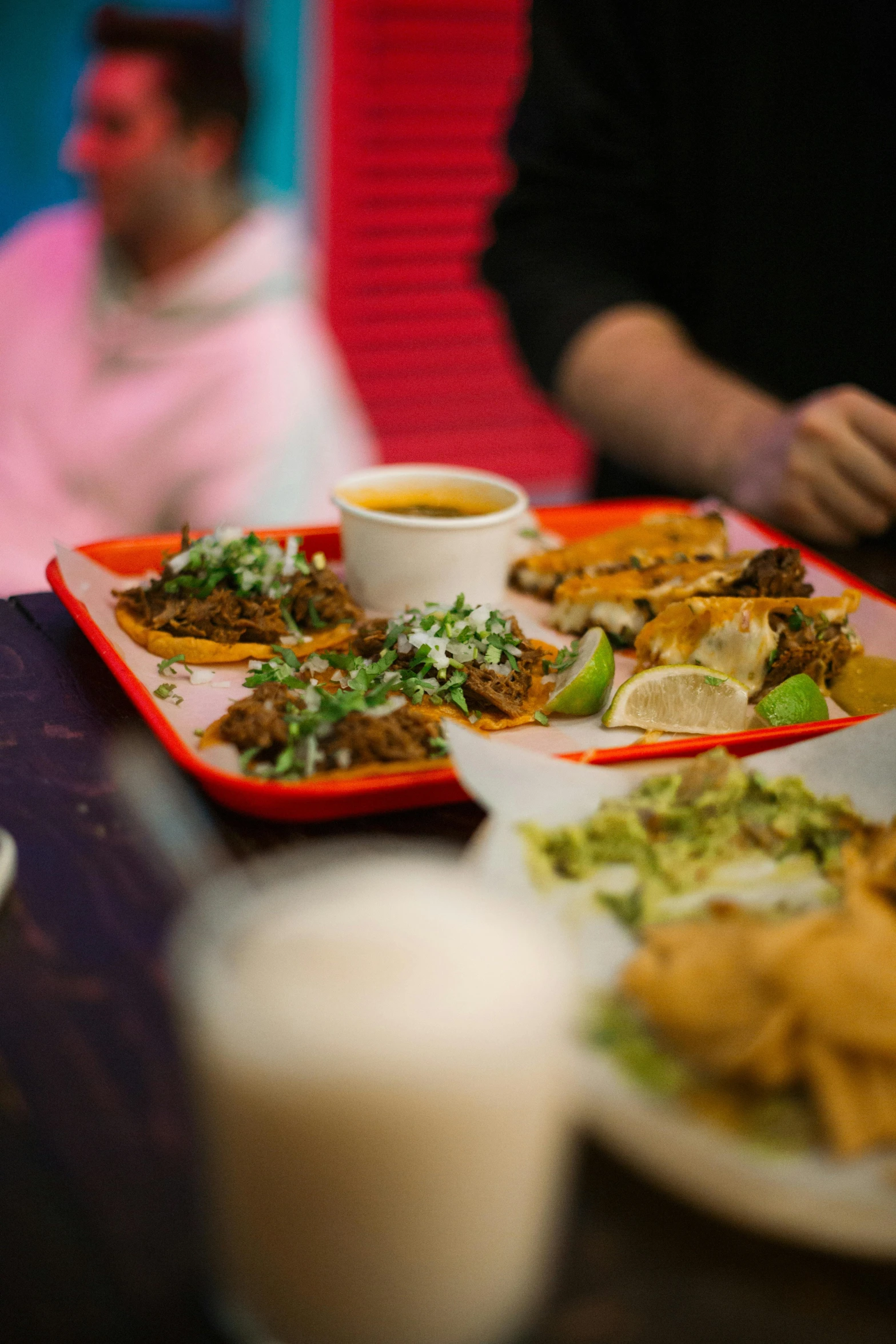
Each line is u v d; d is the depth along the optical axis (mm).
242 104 1656
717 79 1300
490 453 2539
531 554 1081
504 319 1406
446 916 548
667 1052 650
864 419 1111
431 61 2176
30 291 1653
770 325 1340
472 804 813
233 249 1646
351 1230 519
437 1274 531
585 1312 579
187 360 1630
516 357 1412
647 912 705
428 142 2238
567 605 991
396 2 2109
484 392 2482
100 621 945
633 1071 643
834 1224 573
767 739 848
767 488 1153
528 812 752
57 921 726
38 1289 578
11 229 1981
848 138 1273
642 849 740
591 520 1128
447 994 504
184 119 1594
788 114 1285
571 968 551
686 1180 594
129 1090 658
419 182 2264
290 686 864
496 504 1032
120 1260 594
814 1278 599
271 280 1664
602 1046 650
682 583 989
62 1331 562
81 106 1665
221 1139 528
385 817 802
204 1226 606
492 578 1004
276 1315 543
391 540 977
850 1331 575
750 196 1312
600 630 929
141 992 695
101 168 1585
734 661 930
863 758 799
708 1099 636
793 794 773
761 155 1301
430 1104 493
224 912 547
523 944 538
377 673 867
